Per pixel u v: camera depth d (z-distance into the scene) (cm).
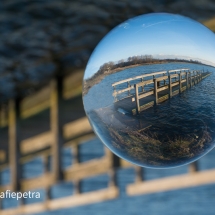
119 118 169
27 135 974
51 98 862
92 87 175
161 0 873
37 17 935
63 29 931
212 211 1030
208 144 175
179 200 1101
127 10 896
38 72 955
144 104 164
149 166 187
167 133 167
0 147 1057
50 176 902
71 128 838
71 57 918
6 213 1147
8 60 953
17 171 984
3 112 1023
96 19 916
